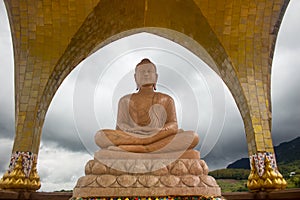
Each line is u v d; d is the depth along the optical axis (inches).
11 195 373.7
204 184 269.9
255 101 473.7
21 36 479.2
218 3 485.7
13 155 418.0
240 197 427.8
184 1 494.0
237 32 498.0
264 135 450.0
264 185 413.4
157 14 536.4
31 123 436.8
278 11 490.6
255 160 439.2
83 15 474.0
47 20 476.4
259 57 499.2
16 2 469.1
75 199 263.9
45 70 467.5
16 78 485.1
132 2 503.5
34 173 430.3
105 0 470.9
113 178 263.6
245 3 484.1
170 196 255.0
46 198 416.5
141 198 252.7
